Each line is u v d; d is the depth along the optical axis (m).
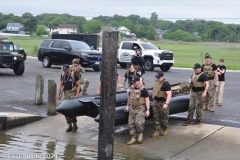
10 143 9.48
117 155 8.69
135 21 168.00
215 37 114.44
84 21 145.25
